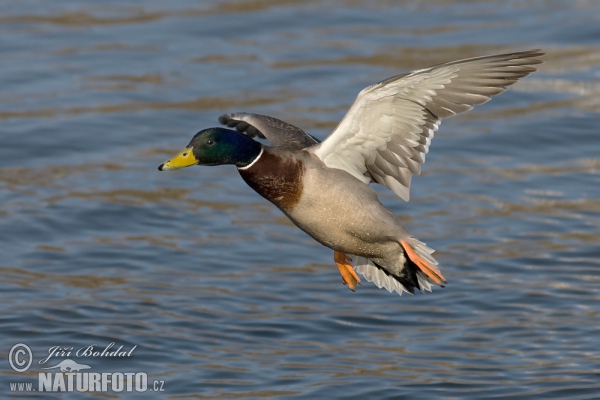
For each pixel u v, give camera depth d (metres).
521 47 20.27
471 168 16.45
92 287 12.62
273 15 22.23
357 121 8.95
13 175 16.08
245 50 20.66
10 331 11.32
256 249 13.88
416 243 9.06
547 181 15.95
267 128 10.48
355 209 9.03
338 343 11.32
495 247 13.82
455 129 17.84
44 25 21.78
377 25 21.67
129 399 10.00
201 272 13.16
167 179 16.16
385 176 9.30
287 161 9.11
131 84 19.30
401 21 21.86
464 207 15.09
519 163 16.62
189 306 12.10
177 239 14.15
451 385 10.31
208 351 11.02
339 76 19.42
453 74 8.66
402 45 20.59
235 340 11.30
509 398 10.04
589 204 15.16
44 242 13.95
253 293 12.54
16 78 19.45
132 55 20.47
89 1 23.05
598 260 13.38
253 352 11.03
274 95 18.70
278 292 12.59
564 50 20.23
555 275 13.02
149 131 17.61
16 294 12.32
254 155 9.21
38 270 13.10
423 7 22.64
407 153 9.16
